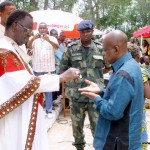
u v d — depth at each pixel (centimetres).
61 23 884
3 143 246
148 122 650
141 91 244
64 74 252
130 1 3094
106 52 250
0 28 309
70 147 501
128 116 240
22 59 254
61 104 776
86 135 557
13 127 246
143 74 302
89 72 400
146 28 1131
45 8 2541
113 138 245
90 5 2931
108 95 246
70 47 408
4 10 312
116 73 241
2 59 238
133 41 1179
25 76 242
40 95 260
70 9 2736
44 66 619
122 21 3100
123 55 248
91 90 269
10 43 248
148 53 1112
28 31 249
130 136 240
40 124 258
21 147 246
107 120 251
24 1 1902
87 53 401
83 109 411
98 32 1281
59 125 634
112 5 2991
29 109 247
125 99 232
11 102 237
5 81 238
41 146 257
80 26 392
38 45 615
